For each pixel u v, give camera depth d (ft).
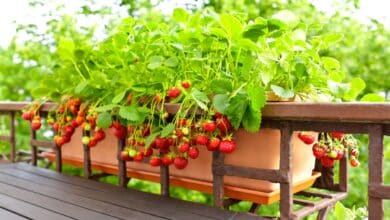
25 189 4.89
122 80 4.73
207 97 3.97
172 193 10.18
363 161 9.26
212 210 3.98
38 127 5.79
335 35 4.16
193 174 4.62
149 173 5.09
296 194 4.80
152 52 4.72
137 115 4.25
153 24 4.94
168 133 4.04
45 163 9.37
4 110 6.87
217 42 4.13
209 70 4.22
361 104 3.07
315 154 4.12
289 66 3.91
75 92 5.03
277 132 3.96
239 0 10.57
